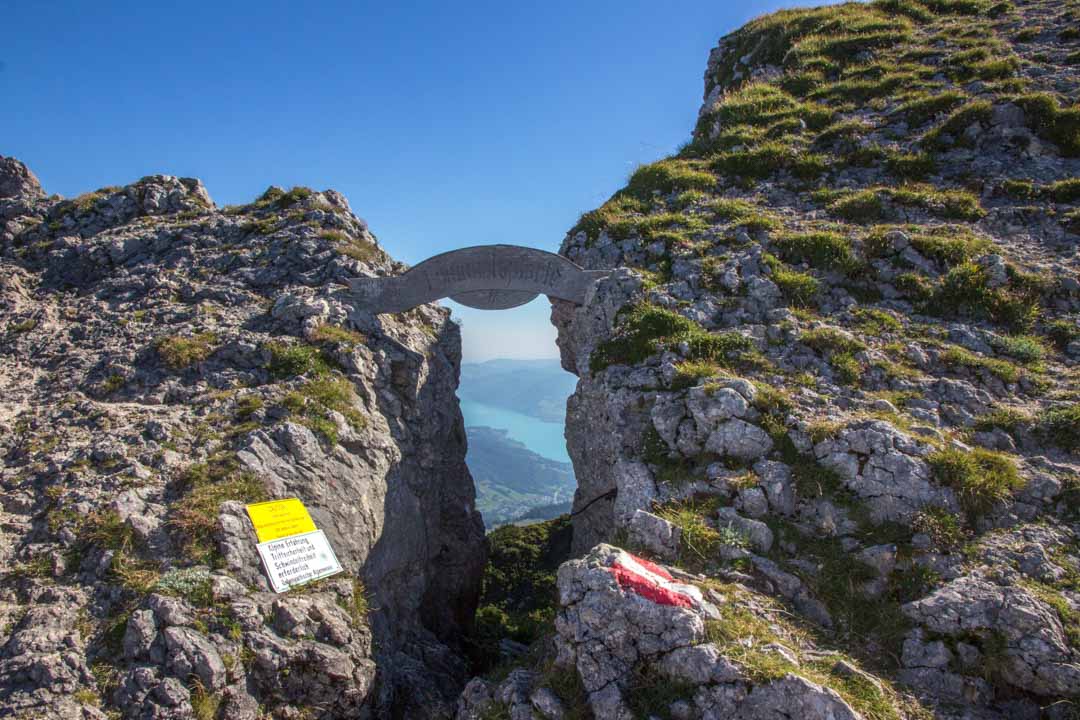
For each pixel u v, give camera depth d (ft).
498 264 51.49
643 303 47.42
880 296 47.44
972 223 53.52
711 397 37.01
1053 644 24.38
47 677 25.66
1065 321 43.24
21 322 51.70
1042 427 34.91
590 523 47.73
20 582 29.45
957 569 28.17
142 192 68.39
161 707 25.85
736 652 23.71
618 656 24.91
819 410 36.86
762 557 29.99
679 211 60.85
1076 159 58.80
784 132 70.74
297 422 40.19
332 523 37.45
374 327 51.42
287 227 62.39
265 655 29.12
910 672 25.03
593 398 44.93
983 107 63.36
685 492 33.94
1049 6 86.74
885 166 62.39
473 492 65.62
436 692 38.91
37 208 67.26
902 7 95.81
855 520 31.04
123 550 30.83
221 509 33.27
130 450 36.88
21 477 35.01
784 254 51.08
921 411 36.78
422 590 47.42
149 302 53.47
